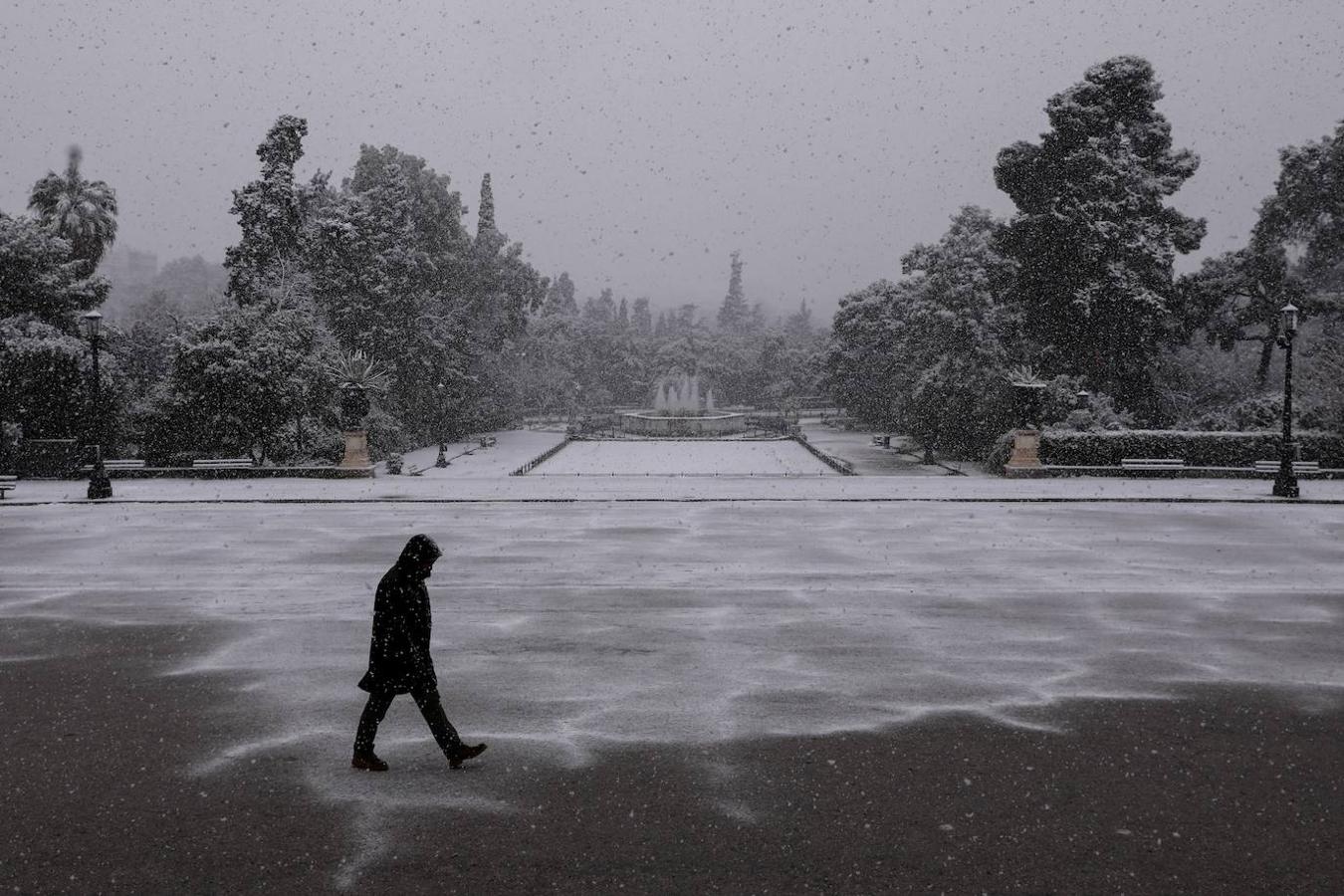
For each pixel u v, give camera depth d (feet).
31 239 137.49
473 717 29.66
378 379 192.03
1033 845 21.17
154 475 109.81
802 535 66.95
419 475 132.26
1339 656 36.68
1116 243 164.76
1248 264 181.57
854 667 35.06
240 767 25.63
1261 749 27.02
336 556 58.59
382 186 224.74
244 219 190.29
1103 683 33.19
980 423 182.19
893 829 21.90
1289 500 86.22
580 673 34.27
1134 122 177.27
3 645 38.06
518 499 86.79
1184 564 55.72
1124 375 175.32
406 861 20.38
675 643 38.34
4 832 21.79
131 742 27.53
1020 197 185.78
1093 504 85.46
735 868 20.08
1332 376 130.52
